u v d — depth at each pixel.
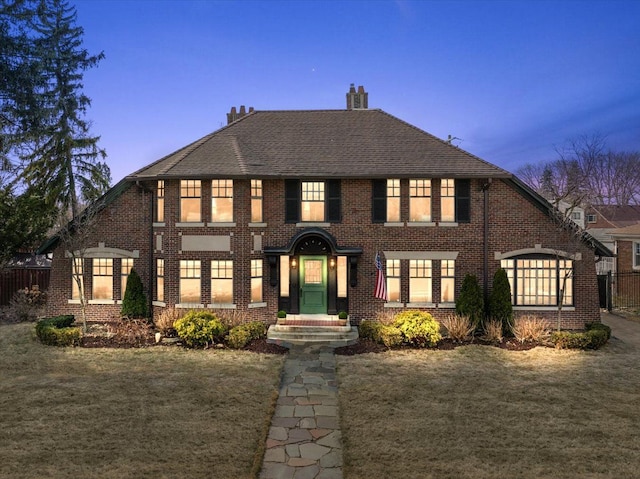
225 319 16.33
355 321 17.61
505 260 17.50
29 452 7.54
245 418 9.09
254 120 21.02
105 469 7.03
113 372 12.01
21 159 27.69
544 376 11.87
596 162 55.38
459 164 17.66
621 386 11.10
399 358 13.52
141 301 17.73
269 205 17.69
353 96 22.64
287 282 17.86
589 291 17.16
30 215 20.73
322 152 18.44
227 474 6.95
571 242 16.97
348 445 7.91
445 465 7.22
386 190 17.77
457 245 17.56
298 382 11.57
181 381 11.27
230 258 17.25
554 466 7.22
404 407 9.69
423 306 17.53
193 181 17.62
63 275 18.78
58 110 28.23
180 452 7.61
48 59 27.47
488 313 16.64
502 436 8.29
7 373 11.90
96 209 17.78
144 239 18.31
